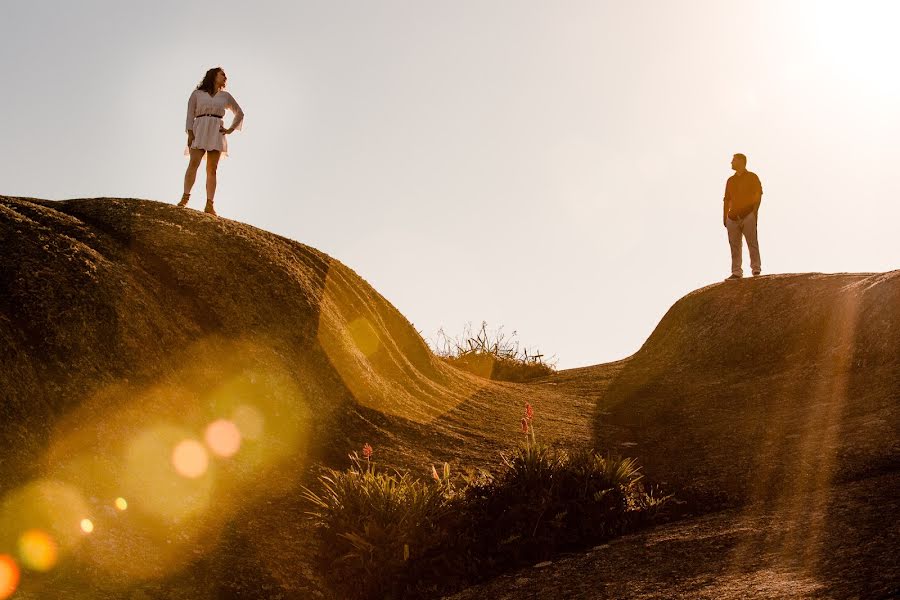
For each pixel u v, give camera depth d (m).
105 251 8.07
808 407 9.16
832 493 5.86
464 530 5.85
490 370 17.41
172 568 5.23
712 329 13.91
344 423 8.24
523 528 5.84
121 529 5.35
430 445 8.43
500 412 10.70
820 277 13.32
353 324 10.71
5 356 5.92
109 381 6.52
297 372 8.39
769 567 4.36
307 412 7.98
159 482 5.96
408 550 5.46
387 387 9.73
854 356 10.45
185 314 8.02
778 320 12.75
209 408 7.15
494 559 5.61
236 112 10.86
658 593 4.30
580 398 12.94
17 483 5.20
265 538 5.86
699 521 5.91
